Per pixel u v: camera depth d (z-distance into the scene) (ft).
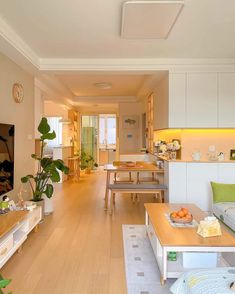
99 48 13.15
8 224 8.86
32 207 11.77
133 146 29.09
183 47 13.00
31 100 16.51
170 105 15.15
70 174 28.58
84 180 27.63
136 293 7.45
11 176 12.34
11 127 12.34
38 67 14.61
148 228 11.46
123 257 9.71
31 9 9.31
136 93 26.71
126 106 29.12
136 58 14.70
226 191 12.86
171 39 11.94
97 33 11.32
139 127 29.09
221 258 9.19
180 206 11.75
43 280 8.13
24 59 13.05
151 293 7.45
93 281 8.09
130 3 8.52
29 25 10.57
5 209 10.35
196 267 8.11
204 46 12.90
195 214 10.48
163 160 16.69
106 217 14.61
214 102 15.20
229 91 15.19
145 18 9.54
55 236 11.73
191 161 14.94
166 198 15.57
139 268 8.89
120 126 29.17
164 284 7.88
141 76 19.17
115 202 18.03
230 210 11.25
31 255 9.84
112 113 36.09
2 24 10.18
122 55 14.20
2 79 12.22
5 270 8.73
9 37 10.84
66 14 9.67
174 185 14.96
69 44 12.61
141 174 20.53
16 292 7.50
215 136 16.15
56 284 7.91
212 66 14.98
